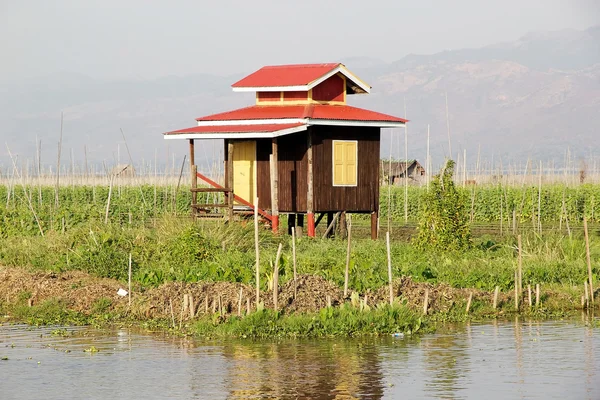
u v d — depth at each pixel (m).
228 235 83.12
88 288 68.62
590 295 69.25
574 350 53.53
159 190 163.25
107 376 48.09
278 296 62.31
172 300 64.44
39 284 70.50
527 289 70.62
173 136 98.75
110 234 80.50
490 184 169.12
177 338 57.16
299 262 74.06
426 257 81.00
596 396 43.91
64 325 62.25
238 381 46.75
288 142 100.31
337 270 72.06
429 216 85.81
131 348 54.56
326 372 48.47
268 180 102.31
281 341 56.06
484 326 60.88
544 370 48.81
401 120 103.12
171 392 45.03
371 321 58.59
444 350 53.50
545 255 82.56
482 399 43.56
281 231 95.19
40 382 47.12
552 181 187.50
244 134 94.38
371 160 103.69
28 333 59.59
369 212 104.06
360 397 44.00
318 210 99.12
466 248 85.50
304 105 102.31
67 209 102.44
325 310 59.03
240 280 69.94
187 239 78.94
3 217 97.56
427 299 64.25
